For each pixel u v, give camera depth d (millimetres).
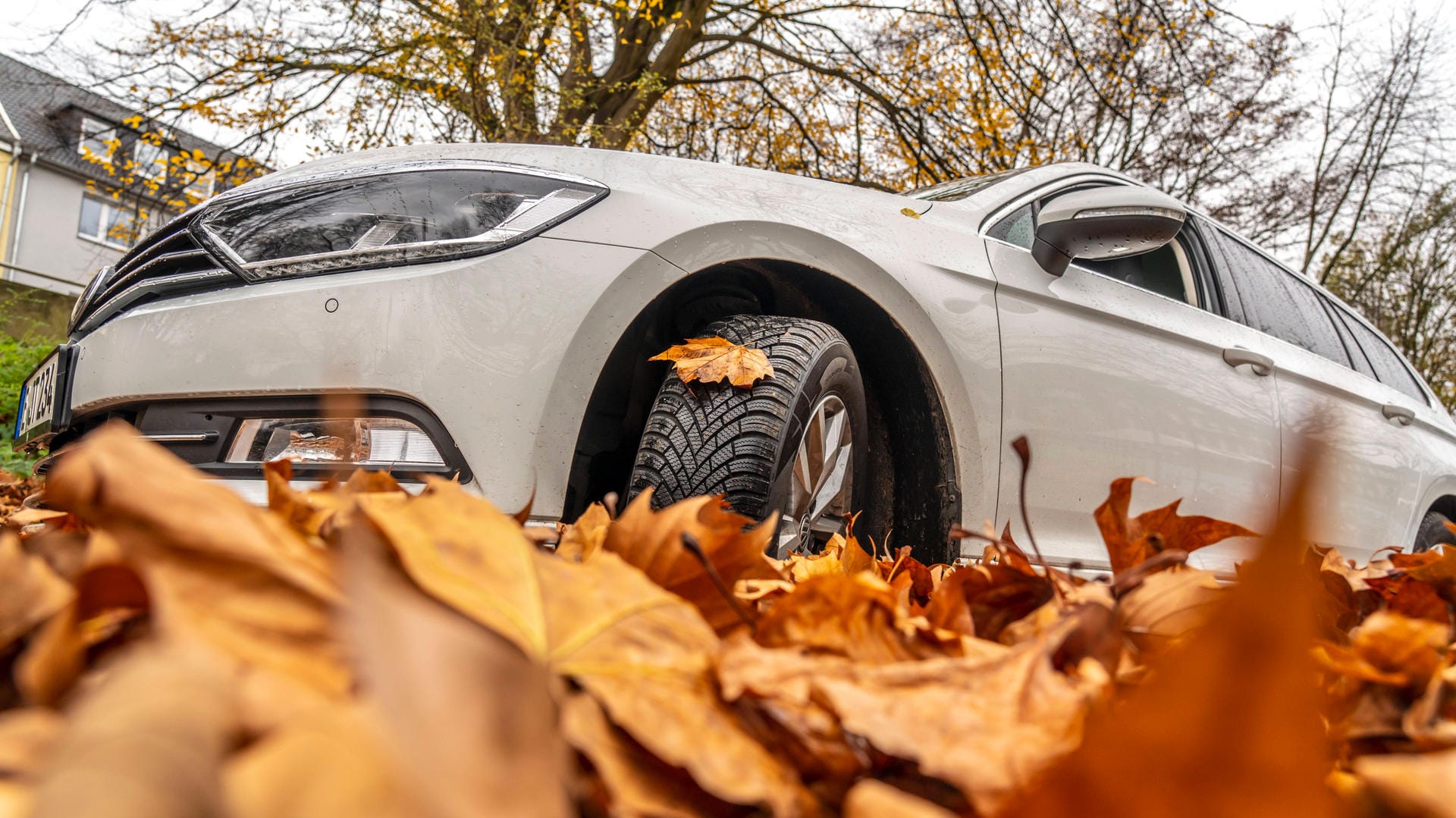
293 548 362
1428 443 3936
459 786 224
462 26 8336
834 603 542
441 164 1756
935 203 2430
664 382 1829
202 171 8500
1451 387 17797
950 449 2102
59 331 12539
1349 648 570
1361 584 978
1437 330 17312
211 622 302
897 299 2043
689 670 411
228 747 230
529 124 8805
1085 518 2348
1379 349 4137
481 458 1546
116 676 229
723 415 1720
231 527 328
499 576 397
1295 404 3027
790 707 413
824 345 1864
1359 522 3266
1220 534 776
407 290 1591
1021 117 9781
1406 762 290
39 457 2729
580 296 1639
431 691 230
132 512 318
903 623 552
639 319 1865
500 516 434
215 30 8898
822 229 1974
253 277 1656
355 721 244
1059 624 513
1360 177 15156
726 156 12297
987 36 10375
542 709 252
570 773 350
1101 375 2385
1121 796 282
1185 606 576
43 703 331
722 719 395
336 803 220
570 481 1919
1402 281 17406
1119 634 573
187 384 1629
